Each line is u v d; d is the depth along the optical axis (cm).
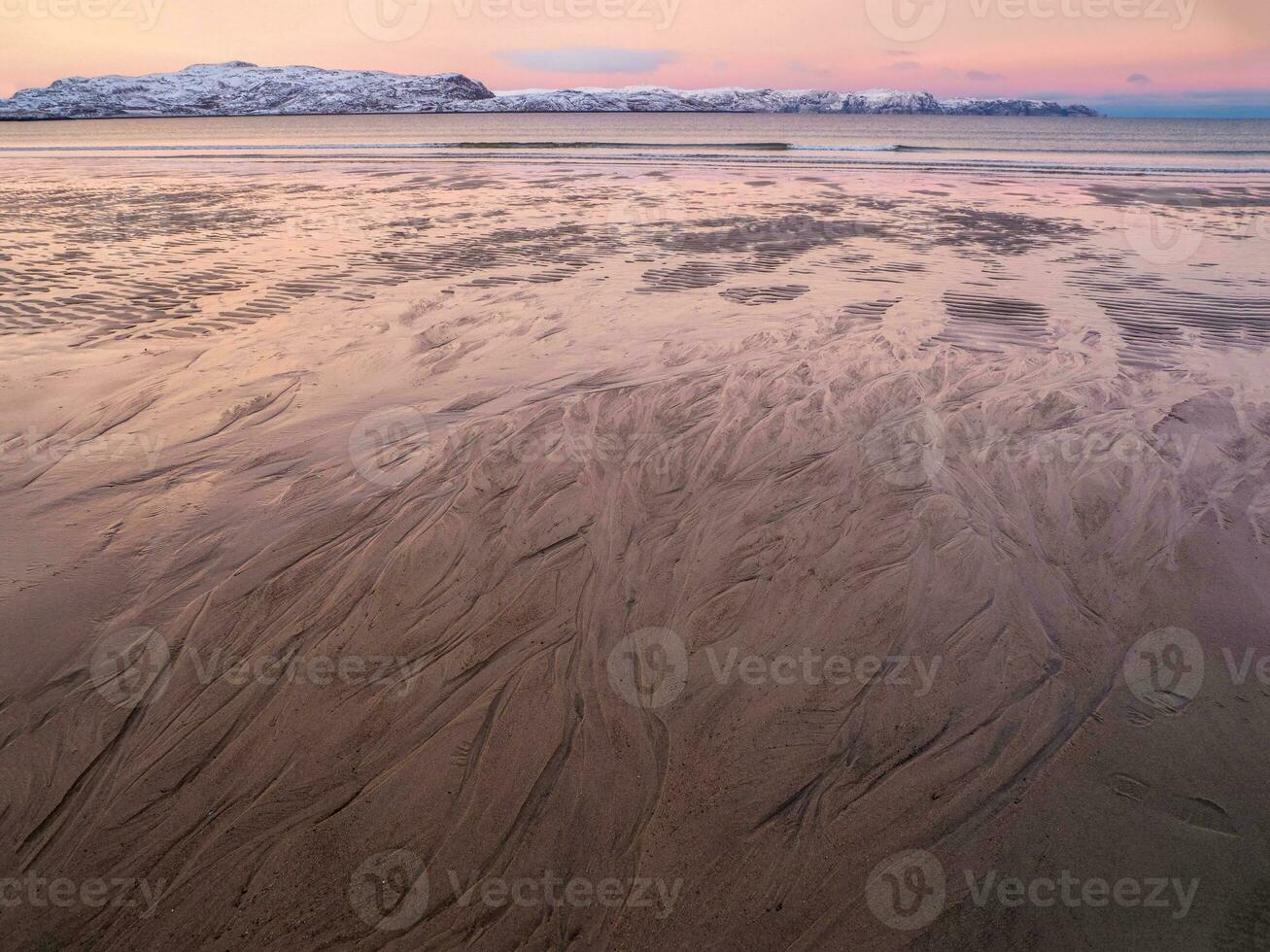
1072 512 380
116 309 706
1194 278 795
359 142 3006
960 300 730
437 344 620
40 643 291
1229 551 347
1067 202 1275
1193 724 257
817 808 232
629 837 224
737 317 688
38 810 229
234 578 330
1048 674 281
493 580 333
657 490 404
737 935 198
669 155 2203
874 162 1967
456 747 252
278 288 781
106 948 193
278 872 213
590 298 747
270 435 460
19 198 1370
